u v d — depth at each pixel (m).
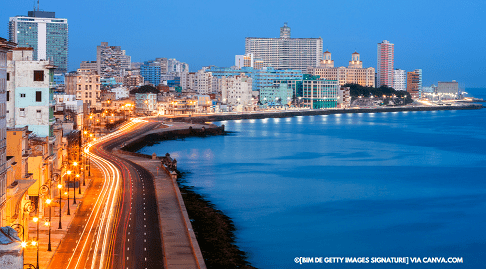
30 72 128.62
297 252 110.75
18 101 128.75
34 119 129.12
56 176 132.25
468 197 167.88
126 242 98.12
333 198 163.25
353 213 145.12
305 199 160.75
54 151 133.50
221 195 163.00
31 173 106.31
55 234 101.50
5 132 87.56
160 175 177.50
